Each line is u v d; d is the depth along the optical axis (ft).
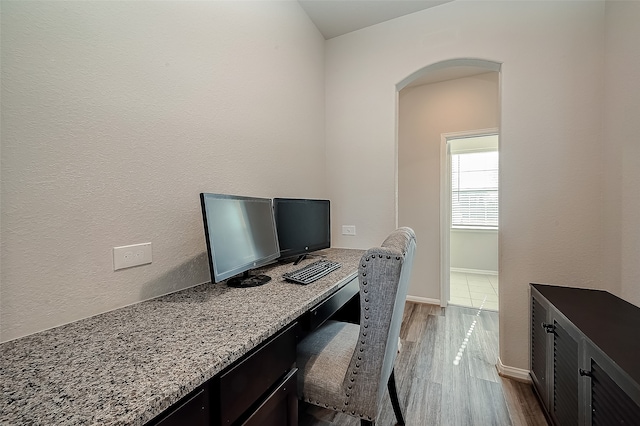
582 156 5.95
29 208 2.75
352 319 6.73
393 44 7.89
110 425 1.61
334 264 5.90
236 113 5.34
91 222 3.24
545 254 6.23
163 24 4.03
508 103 6.52
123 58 3.54
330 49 8.81
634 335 3.65
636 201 4.68
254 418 2.75
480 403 5.61
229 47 5.17
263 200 5.27
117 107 3.48
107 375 2.09
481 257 16.84
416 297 11.84
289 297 3.88
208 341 2.62
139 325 2.99
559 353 4.56
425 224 11.63
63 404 1.78
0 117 2.56
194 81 4.50
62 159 2.99
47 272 2.89
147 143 3.83
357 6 7.43
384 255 3.29
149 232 3.87
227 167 5.14
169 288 4.12
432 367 6.92
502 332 6.63
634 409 2.67
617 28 5.29
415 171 11.76
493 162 16.47
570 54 6.04
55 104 2.92
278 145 6.57
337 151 8.66
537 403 5.59
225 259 3.97
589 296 5.35
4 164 2.59
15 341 2.64
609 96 5.53
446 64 7.36
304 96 7.67
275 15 6.43
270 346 3.01
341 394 3.61
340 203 8.63
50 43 2.88
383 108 8.04
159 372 2.12
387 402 5.68
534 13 6.33
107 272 3.39
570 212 6.04
